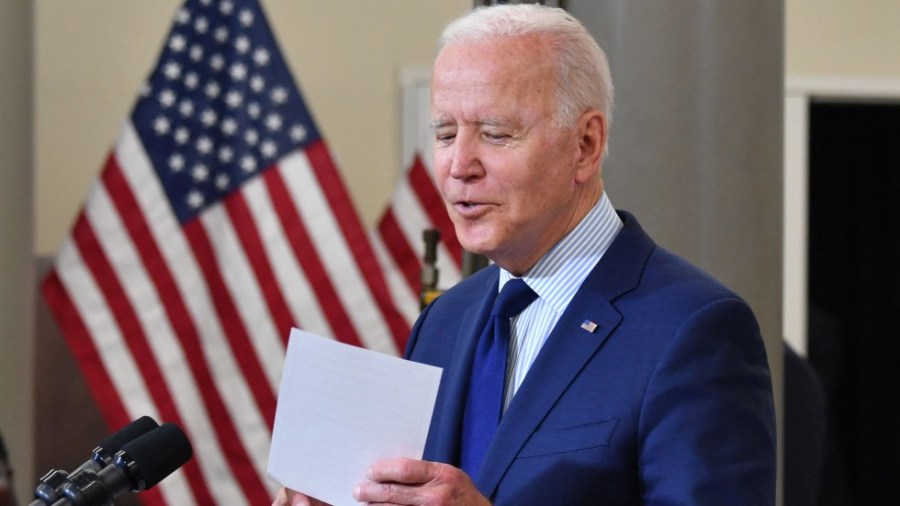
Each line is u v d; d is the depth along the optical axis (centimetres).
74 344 1570
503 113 744
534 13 770
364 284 1614
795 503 1369
